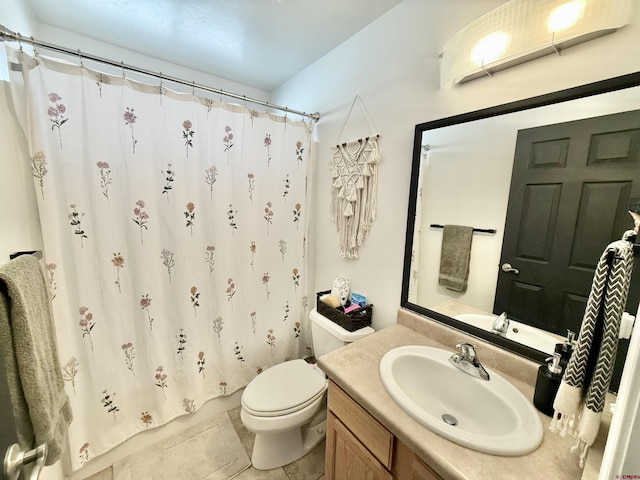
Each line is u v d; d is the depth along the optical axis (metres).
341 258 1.75
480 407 0.92
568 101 0.83
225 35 1.53
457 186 1.13
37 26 1.42
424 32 1.19
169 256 1.45
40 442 0.73
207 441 1.57
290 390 1.41
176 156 1.40
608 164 0.78
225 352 1.72
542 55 0.87
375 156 1.43
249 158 1.64
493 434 0.85
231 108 1.54
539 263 0.93
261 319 1.85
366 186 1.51
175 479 1.35
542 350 0.93
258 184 1.70
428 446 0.69
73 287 1.21
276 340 1.94
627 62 0.73
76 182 1.17
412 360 1.08
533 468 0.64
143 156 1.31
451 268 1.17
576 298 0.86
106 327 1.32
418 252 1.29
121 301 1.34
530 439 0.70
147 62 1.76
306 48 1.66
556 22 0.79
